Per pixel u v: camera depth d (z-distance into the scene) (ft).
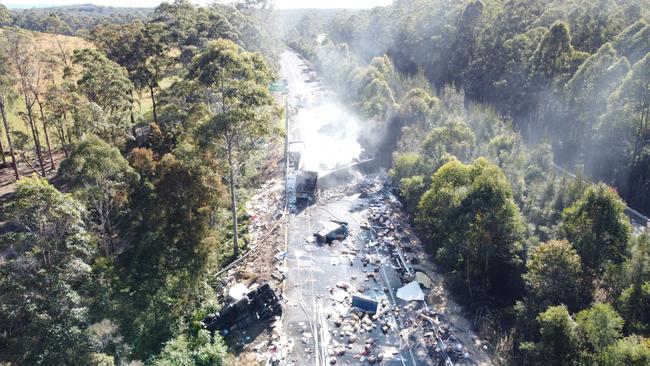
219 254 160.15
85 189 129.08
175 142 208.44
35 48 200.13
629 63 220.02
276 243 172.86
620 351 86.28
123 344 104.12
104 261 126.41
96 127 181.47
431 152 193.67
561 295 115.34
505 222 133.80
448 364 116.67
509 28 329.52
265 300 134.82
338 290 146.72
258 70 201.57
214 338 116.47
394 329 129.90
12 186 203.10
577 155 231.91
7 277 90.43
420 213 165.58
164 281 126.41
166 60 282.97
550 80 266.16
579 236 121.19
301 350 120.98
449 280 148.05
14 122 247.70
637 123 195.31
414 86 310.24
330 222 189.16
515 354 118.62
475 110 252.62
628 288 107.96
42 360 88.43
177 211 141.59
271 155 260.21
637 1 304.71
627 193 197.57
